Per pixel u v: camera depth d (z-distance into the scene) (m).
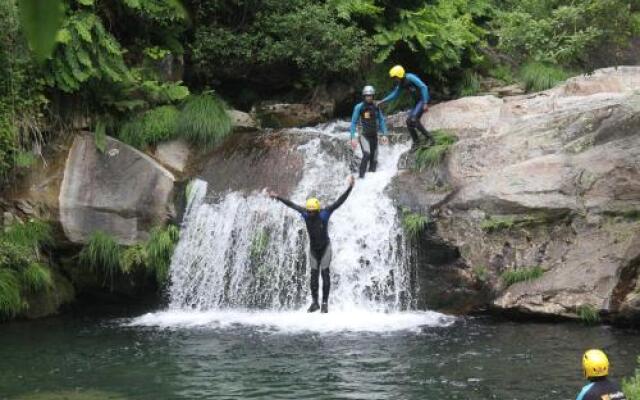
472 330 10.52
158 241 12.72
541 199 11.63
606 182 11.42
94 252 12.55
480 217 11.91
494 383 7.79
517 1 19.22
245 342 9.88
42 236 12.44
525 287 11.30
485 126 14.03
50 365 8.88
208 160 14.05
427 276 12.00
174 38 15.50
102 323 11.52
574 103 13.74
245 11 16.33
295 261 12.30
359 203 12.84
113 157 13.30
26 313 11.99
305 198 12.98
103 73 13.62
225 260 12.71
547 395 7.34
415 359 8.84
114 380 8.19
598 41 13.76
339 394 7.48
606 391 5.07
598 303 10.80
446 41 17.00
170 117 14.21
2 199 12.54
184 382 8.03
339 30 15.74
